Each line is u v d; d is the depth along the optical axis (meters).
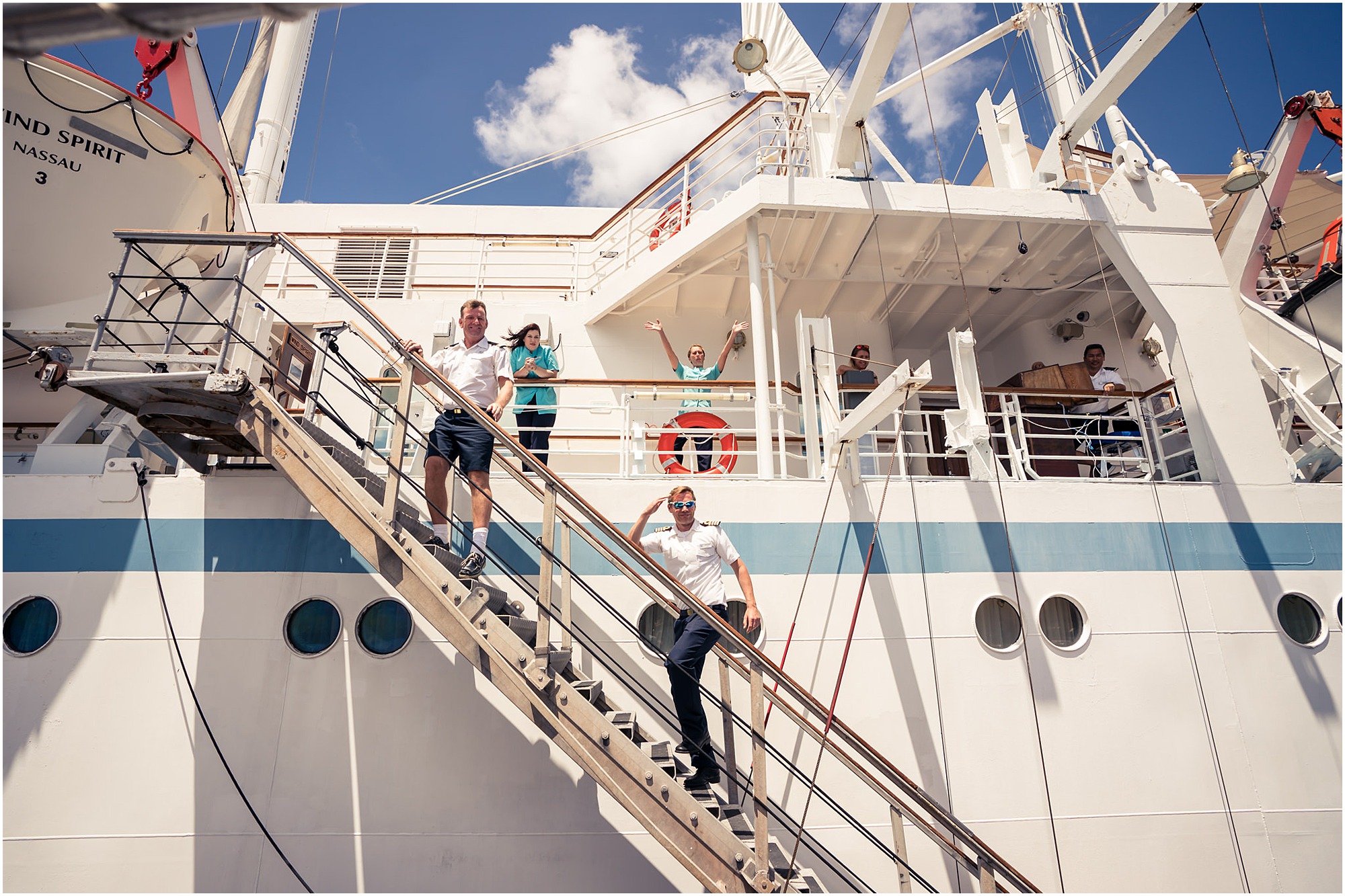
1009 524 6.25
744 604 5.90
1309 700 6.02
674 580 4.21
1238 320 7.08
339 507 4.68
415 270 10.19
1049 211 7.25
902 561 6.07
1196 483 6.52
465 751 5.48
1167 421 7.67
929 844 5.52
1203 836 5.64
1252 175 7.42
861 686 5.79
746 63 7.59
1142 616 6.13
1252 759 5.84
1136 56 6.45
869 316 9.31
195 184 7.11
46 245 6.46
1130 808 5.67
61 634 5.49
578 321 8.74
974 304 9.31
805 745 5.64
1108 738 5.82
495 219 11.85
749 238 7.07
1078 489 6.41
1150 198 7.42
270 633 5.60
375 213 11.73
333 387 8.16
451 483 6.04
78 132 6.32
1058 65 8.70
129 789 5.25
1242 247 8.76
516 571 5.91
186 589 5.64
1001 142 8.02
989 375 10.45
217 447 5.71
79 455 6.00
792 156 7.46
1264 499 6.52
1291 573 6.33
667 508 5.98
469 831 5.34
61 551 5.64
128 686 5.43
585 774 5.50
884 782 5.57
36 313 6.62
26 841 5.10
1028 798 5.64
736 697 5.73
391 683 5.57
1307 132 8.43
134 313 6.83
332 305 8.58
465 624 4.25
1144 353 9.72
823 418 6.38
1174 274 7.21
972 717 5.79
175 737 5.37
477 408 4.69
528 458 4.52
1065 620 6.16
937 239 7.69
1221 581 6.27
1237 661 6.08
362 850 5.27
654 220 8.54
